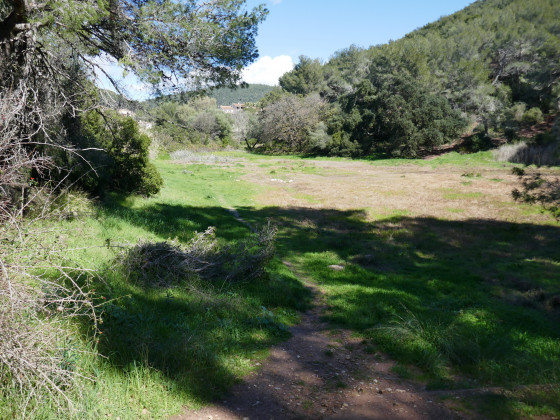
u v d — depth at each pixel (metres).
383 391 4.85
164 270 8.61
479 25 64.06
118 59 10.27
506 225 20.09
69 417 3.35
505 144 48.78
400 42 78.56
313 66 100.88
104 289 6.59
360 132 62.62
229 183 32.97
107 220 11.45
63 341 4.01
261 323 7.11
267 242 10.49
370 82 63.88
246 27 10.76
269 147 80.75
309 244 16.59
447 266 13.76
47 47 10.02
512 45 41.44
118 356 4.61
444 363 5.93
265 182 34.97
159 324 5.88
